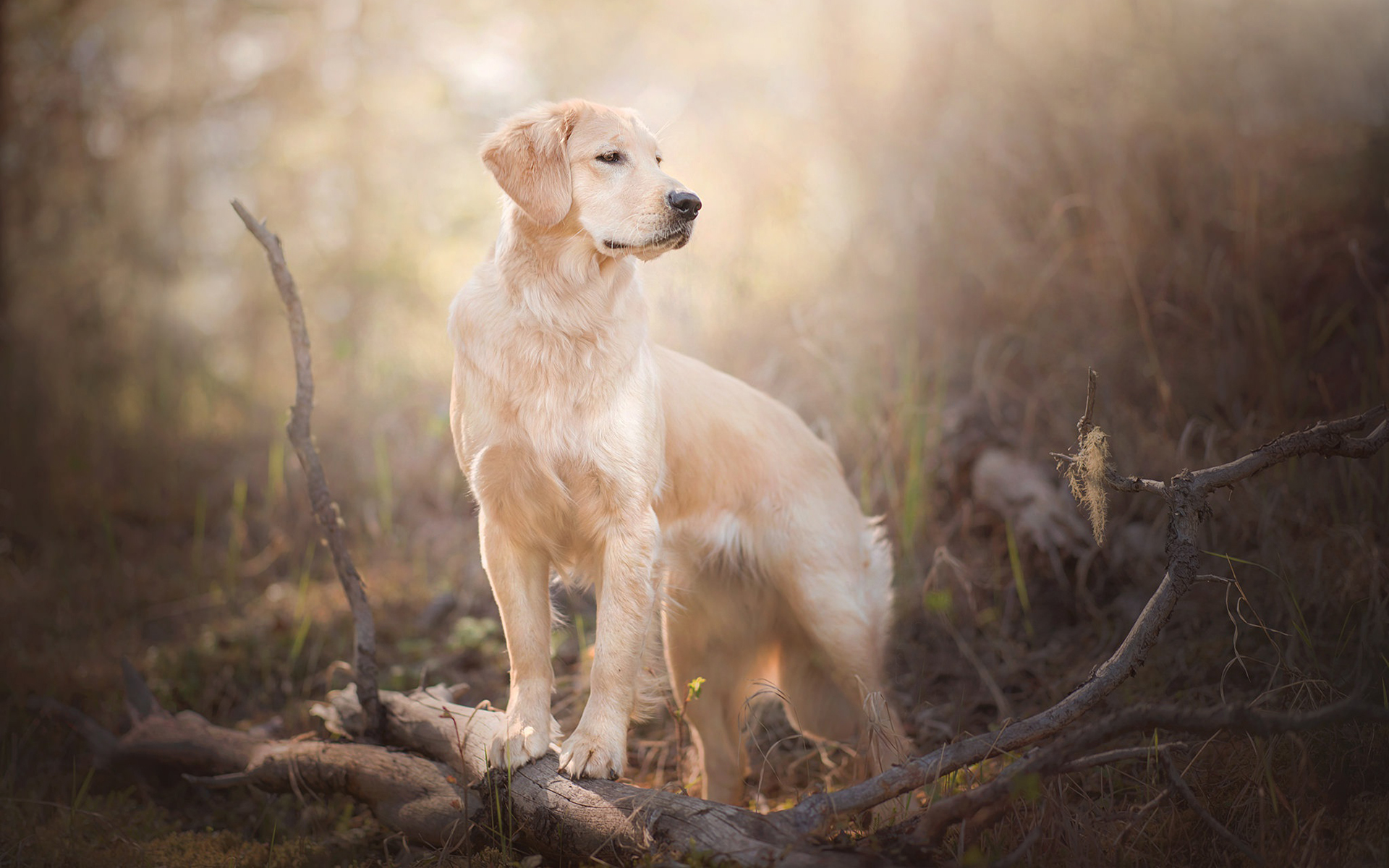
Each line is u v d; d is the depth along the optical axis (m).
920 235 6.21
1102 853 2.33
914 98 6.81
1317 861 2.19
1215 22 6.09
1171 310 5.06
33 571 5.70
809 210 6.84
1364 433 4.09
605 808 2.42
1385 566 3.40
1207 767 2.58
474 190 8.88
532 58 9.60
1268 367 4.60
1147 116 5.96
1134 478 2.48
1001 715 3.66
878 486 4.99
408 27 9.82
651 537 2.91
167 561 5.89
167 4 9.99
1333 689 2.59
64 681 4.39
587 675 4.10
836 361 5.61
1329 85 5.84
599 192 2.90
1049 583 4.48
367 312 8.44
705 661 3.59
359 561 5.66
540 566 3.05
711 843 2.17
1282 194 5.38
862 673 3.44
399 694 3.26
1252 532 3.98
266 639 4.80
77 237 9.24
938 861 2.08
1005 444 4.96
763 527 3.49
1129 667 2.29
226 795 3.61
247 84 10.17
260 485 6.78
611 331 2.93
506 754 2.67
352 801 3.37
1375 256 4.94
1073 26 6.48
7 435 7.39
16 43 8.64
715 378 3.65
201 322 10.03
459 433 3.06
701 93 7.91
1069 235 5.90
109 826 3.17
